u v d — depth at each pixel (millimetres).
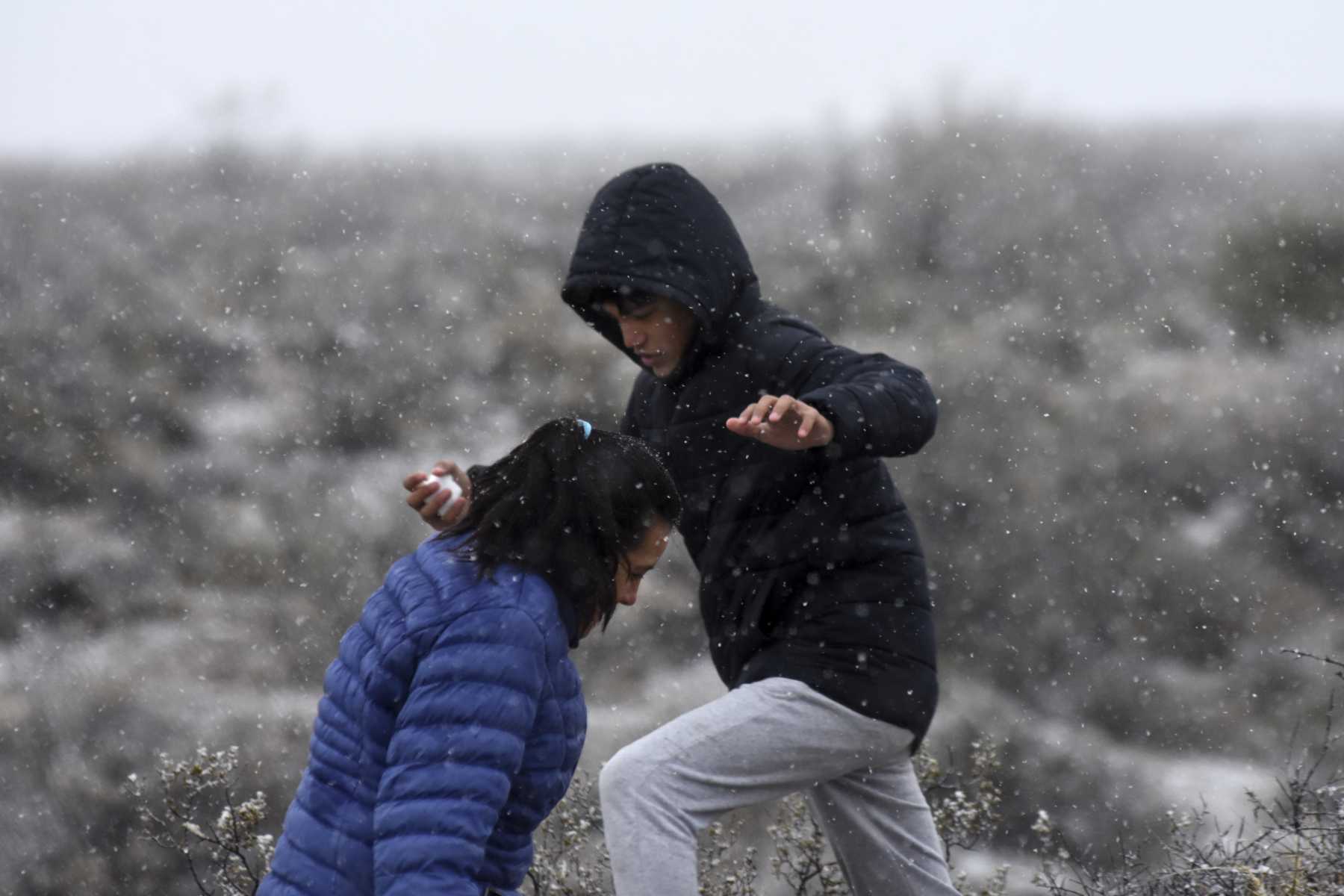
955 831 10172
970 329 42844
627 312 7785
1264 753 20969
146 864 15391
